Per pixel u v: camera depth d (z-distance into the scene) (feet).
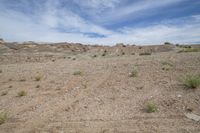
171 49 109.29
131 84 34.04
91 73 46.80
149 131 18.69
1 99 32.76
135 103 25.76
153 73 38.81
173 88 29.12
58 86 38.17
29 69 63.41
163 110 23.12
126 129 19.42
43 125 21.67
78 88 35.50
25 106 28.35
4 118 23.53
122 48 133.08
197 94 25.58
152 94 27.99
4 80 48.98
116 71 45.62
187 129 18.52
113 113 23.54
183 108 22.88
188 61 44.50
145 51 115.65
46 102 29.43
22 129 21.01
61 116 23.84
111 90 32.32
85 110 25.18
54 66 65.77
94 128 20.07
